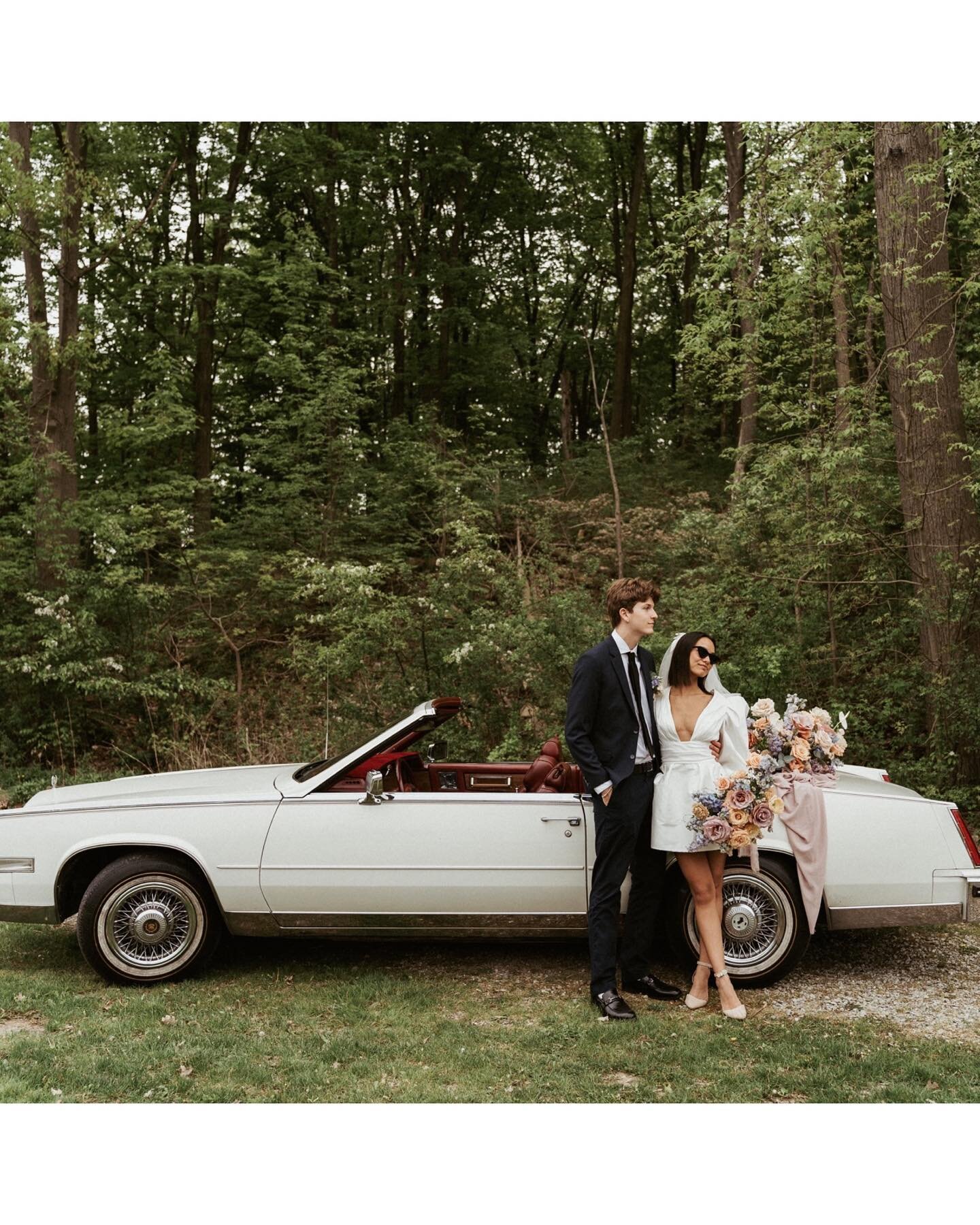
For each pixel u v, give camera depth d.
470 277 21.56
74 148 14.34
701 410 20.86
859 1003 4.76
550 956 5.52
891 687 8.14
